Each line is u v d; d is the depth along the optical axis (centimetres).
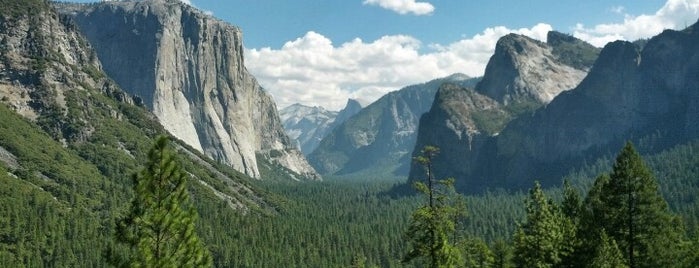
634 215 6244
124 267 3391
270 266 16762
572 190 8569
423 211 4969
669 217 6228
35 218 16062
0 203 16412
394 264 18125
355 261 16588
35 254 14550
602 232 5866
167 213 3497
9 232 15062
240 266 16500
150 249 3438
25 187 19038
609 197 6381
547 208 8150
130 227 3488
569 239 6469
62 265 14575
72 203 19625
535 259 6744
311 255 18500
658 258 6166
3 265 13512
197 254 3603
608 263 5747
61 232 16100
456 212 5062
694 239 7444
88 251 15250
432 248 5150
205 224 19275
